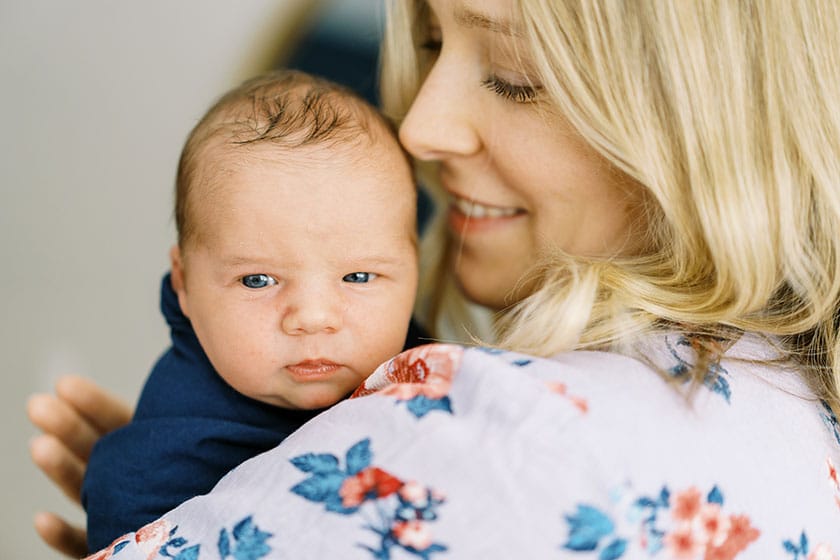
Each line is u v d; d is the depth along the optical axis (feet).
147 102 8.74
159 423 3.24
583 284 2.77
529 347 2.72
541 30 2.79
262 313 3.05
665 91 2.76
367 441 2.30
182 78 8.69
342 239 3.02
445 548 2.12
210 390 3.34
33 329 8.39
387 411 2.31
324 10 8.20
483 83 3.19
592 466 2.12
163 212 8.78
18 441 7.89
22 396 8.10
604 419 2.21
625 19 2.75
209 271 3.11
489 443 2.16
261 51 8.47
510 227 3.50
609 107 2.80
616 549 2.10
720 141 2.76
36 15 8.68
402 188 3.24
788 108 2.77
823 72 2.78
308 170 3.03
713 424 2.40
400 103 4.03
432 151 3.31
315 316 3.00
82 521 7.66
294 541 2.23
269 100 3.29
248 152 3.05
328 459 2.31
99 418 4.31
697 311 2.80
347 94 3.50
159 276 8.73
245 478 2.43
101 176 8.80
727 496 2.28
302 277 3.02
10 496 7.61
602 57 2.77
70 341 8.42
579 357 2.55
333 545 2.20
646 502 2.15
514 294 3.53
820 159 2.82
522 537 2.09
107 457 3.31
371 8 7.95
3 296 8.45
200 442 3.18
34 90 8.76
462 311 4.80
